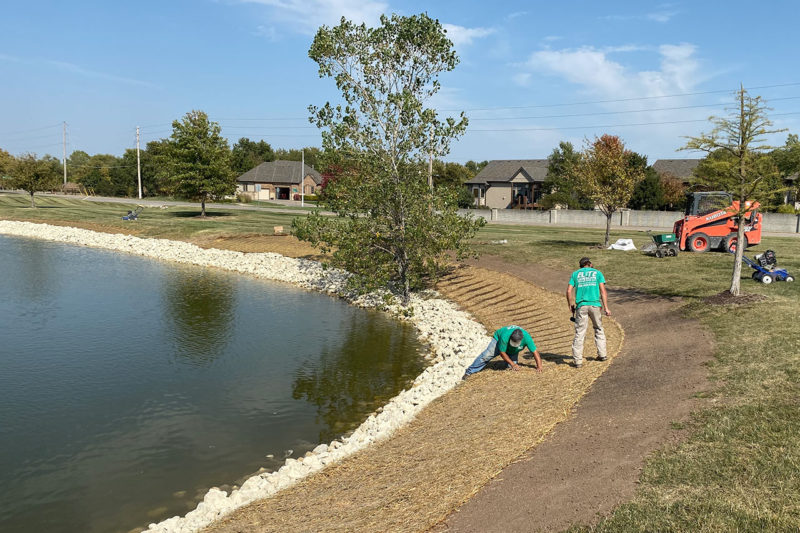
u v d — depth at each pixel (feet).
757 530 16.15
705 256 72.43
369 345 54.85
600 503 18.52
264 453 32.48
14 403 39.81
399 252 72.13
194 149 148.66
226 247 116.98
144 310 68.44
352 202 69.00
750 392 26.73
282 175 305.73
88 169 352.90
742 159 44.11
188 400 40.60
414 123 66.59
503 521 18.31
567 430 25.31
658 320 45.62
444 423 30.71
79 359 49.62
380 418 35.35
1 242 133.39
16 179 190.29
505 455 23.61
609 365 34.94
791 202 140.67
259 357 50.75
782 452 20.51
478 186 244.83
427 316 65.26
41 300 73.05
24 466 31.01
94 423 36.60
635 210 160.25
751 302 44.96
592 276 35.63
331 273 89.40
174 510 26.66
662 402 27.02
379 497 22.43
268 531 21.50
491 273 77.46
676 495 18.43
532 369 37.22
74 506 27.04
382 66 65.92
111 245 128.67
